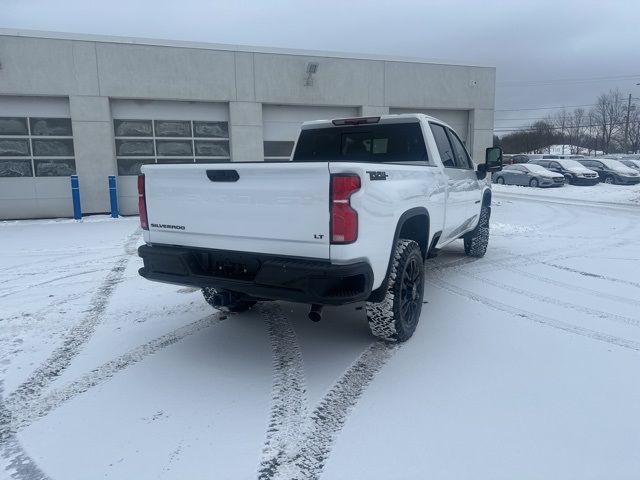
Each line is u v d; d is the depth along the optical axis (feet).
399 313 12.51
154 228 12.82
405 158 17.01
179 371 11.96
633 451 8.41
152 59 43.83
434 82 52.75
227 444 8.88
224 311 16.24
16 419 9.90
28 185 43.55
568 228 36.86
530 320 15.26
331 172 9.90
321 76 48.80
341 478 7.88
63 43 41.63
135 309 16.92
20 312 16.66
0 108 42.04
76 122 42.86
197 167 11.50
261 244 10.94
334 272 9.88
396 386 10.93
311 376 11.53
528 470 7.96
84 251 27.96
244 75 46.44
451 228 17.94
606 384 10.89
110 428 9.50
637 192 72.18
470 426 9.27
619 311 16.16
